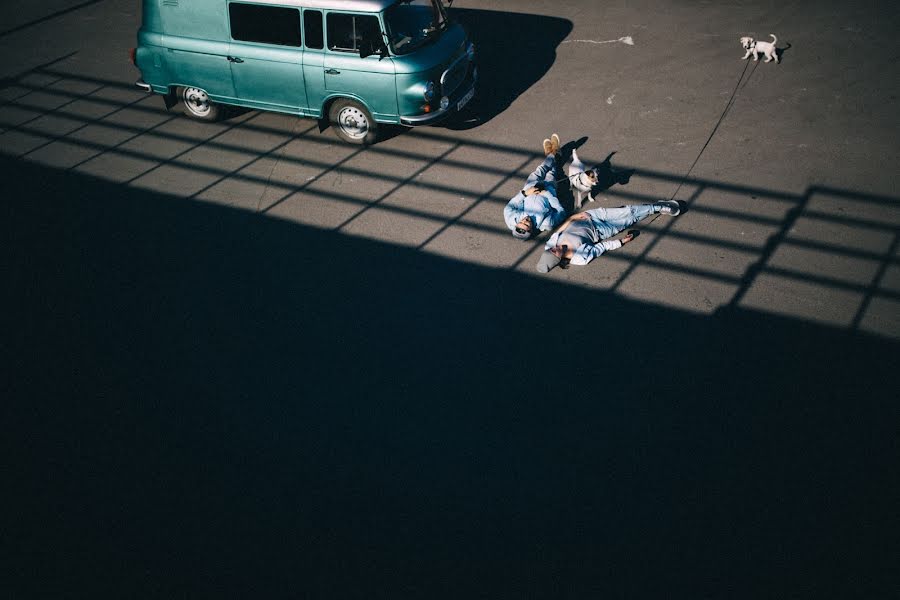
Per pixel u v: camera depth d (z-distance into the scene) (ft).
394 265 22.52
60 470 17.71
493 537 15.47
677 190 24.00
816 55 29.84
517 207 23.12
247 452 17.71
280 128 29.60
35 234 25.05
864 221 21.81
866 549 14.44
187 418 18.65
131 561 15.79
